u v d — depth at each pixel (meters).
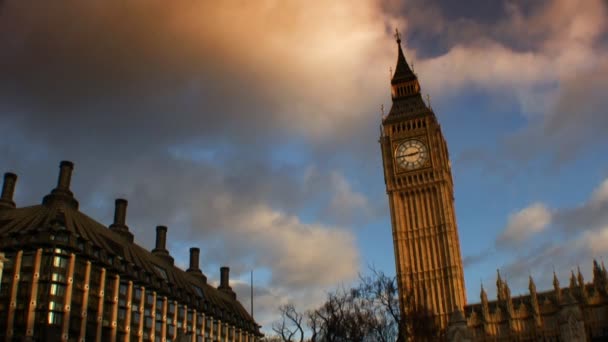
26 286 79.25
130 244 107.75
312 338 61.34
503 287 115.62
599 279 106.44
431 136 129.38
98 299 87.06
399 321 58.94
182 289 110.19
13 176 99.88
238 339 131.12
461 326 101.31
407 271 118.81
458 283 115.50
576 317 99.38
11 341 75.62
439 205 122.69
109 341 87.62
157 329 100.25
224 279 153.62
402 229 123.06
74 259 83.69
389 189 127.50
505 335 109.50
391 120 134.62
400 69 143.88
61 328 78.81
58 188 96.69
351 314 60.25
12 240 81.88
